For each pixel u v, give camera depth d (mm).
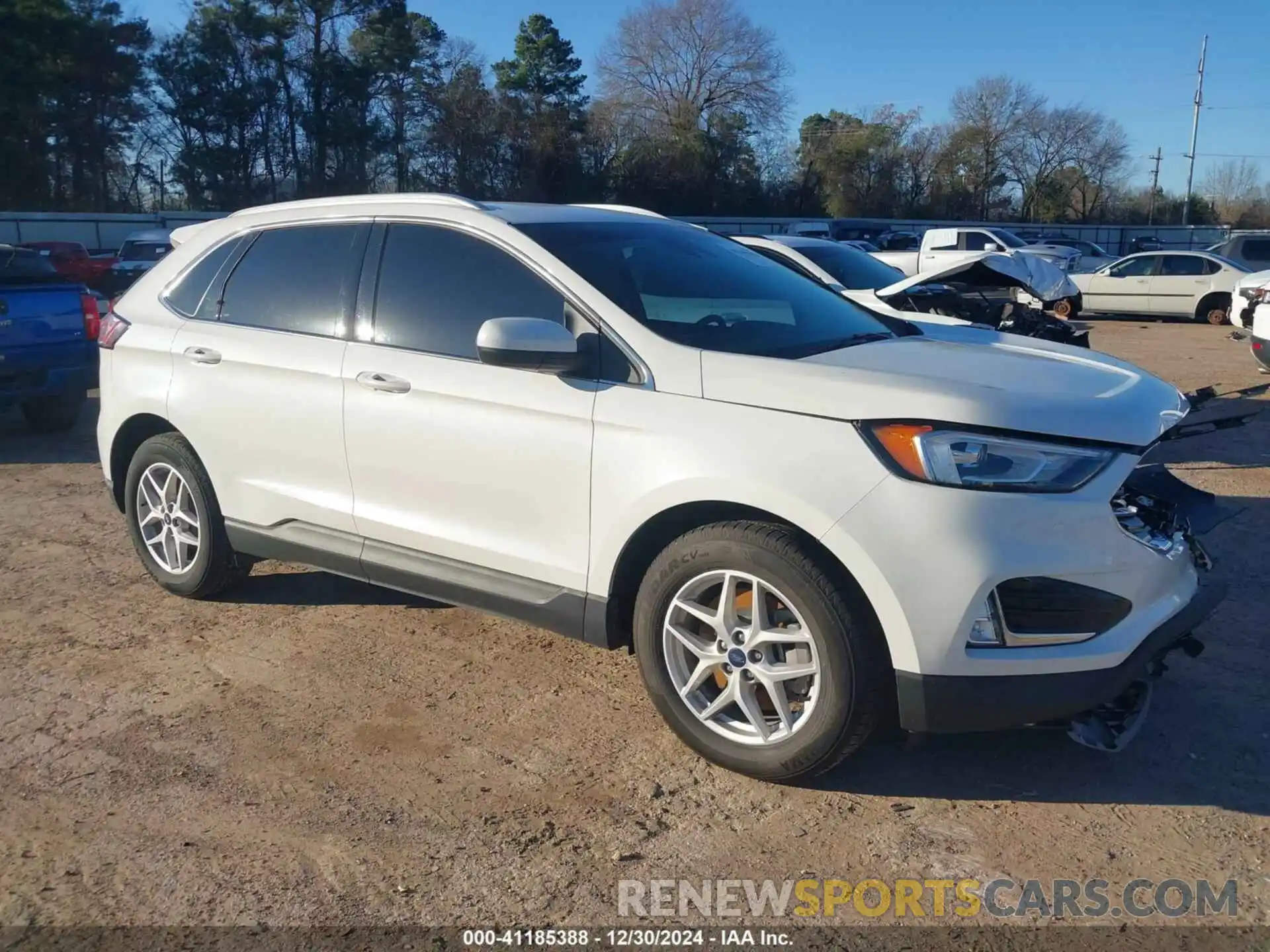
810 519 3102
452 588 3977
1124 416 3217
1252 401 10367
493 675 4254
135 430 5133
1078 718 3359
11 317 8391
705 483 3270
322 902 2852
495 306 3887
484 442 3791
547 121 53531
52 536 6184
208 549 4836
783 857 3041
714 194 57250
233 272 4758
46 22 42562
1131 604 3135
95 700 4027
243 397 4527
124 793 3379
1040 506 3008
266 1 50188
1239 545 5777
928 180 68750
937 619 2994
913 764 3529
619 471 3469
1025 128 68000
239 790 3396
